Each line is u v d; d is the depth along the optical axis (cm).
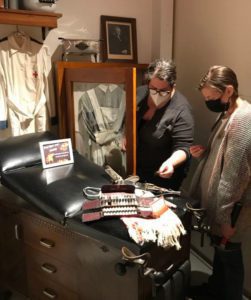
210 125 231
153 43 275
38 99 235
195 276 221
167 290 140
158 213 131
